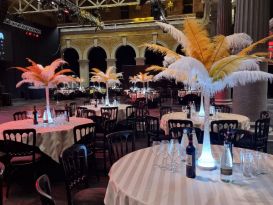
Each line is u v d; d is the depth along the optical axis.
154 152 2.40
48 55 18.69
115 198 1.74
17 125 4.13
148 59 17.92
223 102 8.68
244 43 2.03
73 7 12.44
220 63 1.81
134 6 18.45
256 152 2.28
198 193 1.61
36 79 4.14
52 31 18.66
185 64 1.71
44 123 4.23
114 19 18.91
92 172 3.99
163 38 17.17
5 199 3.20
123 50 19.44
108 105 6.85
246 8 5.14
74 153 2.35
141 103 7.76
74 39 18.75
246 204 1.47
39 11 13.68
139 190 1.66
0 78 15.20
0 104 12.95
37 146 3.58
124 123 6.11
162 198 1.55
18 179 3.78
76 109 6.22
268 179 1.80
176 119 4.20
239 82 1.91
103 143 4.04
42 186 1.60
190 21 1.95
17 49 16.44
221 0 9.23
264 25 5.09
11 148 3.37
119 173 1.95
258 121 3.85
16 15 14.38
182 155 2.21
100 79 6.77
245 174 1.86
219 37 1.94
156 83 16.34
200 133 3.10
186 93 11.91
